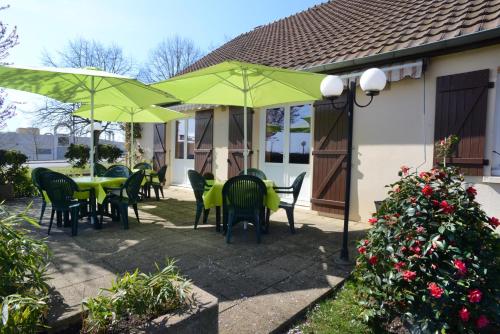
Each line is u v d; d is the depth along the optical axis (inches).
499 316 91.7
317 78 195.5
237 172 346.0
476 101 188.1
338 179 256.4
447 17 224.5
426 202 104.3
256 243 189.9
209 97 251.6
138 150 525.7
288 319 107.7
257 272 145.6
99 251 170.4
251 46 450.0
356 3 395.2
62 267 146.8
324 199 266.4
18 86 225.9
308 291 127.2
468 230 99.0
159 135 478.0
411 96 218.1
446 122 199.6
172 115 331.0
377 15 314.7
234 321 105.4
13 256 77.0
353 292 126.8
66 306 82.5
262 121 326.0
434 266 94.6
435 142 205.0
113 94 256.4
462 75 193.2
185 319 73.2
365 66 236.2
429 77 209.9
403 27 247.1
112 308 72.7
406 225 104.7
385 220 111.4
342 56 252.1
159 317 73.7
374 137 236.7
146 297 76.7
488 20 189.6
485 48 186.7
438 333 90.1
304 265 154.8
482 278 93.6
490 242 102.4
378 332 103.5
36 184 223.1
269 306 115.3
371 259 107.3
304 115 290.8
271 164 320.5
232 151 350.0
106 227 223.9
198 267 150.8
